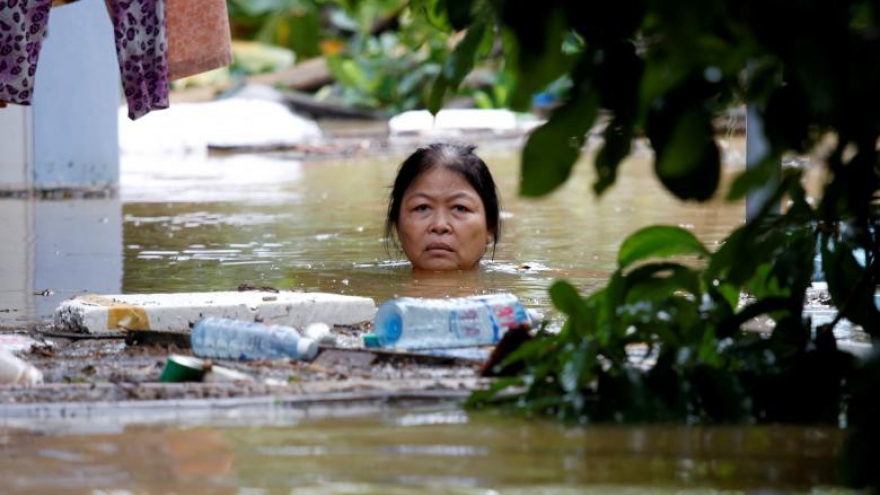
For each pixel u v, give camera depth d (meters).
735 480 4.79
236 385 6.25
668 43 4.51
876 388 5.25
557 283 6.05
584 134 5.11
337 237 13.35
